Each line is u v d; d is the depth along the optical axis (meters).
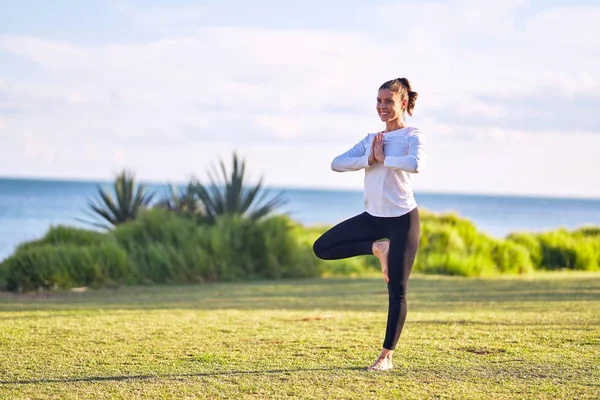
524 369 4.52
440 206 132.25
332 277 13.70
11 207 67.06
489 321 6.68
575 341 5.48
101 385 4.23
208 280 12.71
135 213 16.78
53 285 11.42
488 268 14.80
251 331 6.17
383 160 4.52
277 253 13.76
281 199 15.67
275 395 3.98
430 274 14.55
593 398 3.86
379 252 4.61
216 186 15.31
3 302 9.18
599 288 10.57
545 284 11.46
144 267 12.52
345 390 4.06
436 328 6.22
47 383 4.27
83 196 105.56
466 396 3.91
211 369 4.62
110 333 6.07
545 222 77.00
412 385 4.16
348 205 110.00
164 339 5.75
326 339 5.71
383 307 8.37
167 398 3.95
